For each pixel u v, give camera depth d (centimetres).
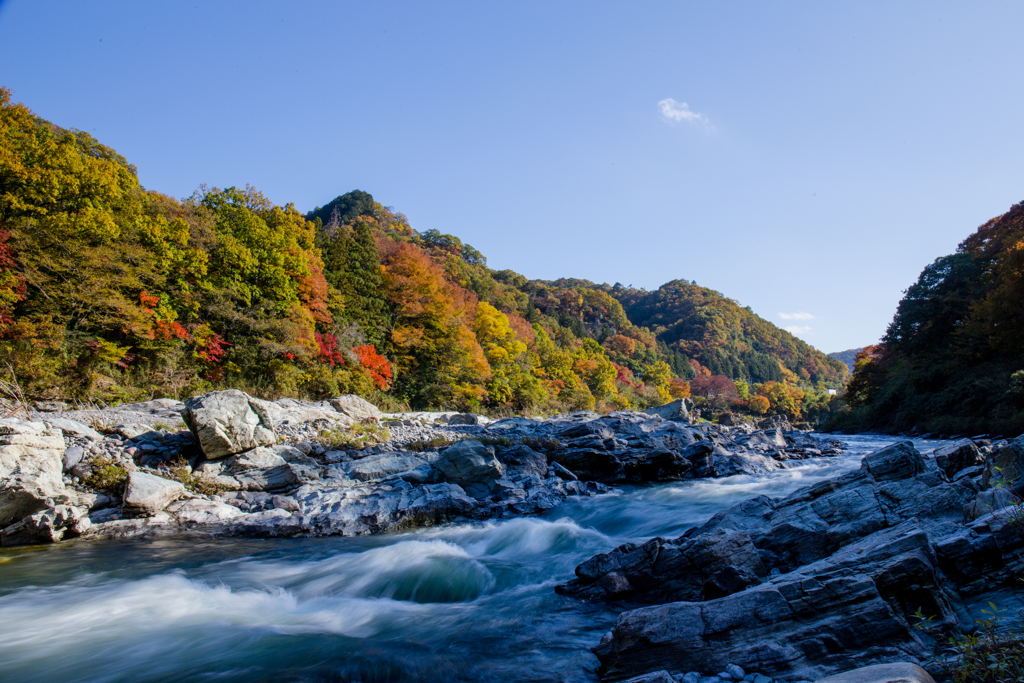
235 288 3050
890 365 4762
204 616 702
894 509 668
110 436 1462
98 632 644
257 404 1558
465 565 902
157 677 525
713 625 475
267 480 1401
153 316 2444
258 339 2934
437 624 661
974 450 908
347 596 792
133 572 902
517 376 5116
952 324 3928
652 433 2105
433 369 4397
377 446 1716
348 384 3216
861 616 449
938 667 388
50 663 558
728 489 1512
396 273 4900
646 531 1133
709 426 2847
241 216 3844
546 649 562
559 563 916
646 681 411
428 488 1377
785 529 675
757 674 432
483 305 5559
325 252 4716
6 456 1162
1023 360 3002
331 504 1298
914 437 3153
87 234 2295
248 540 1139
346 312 4184
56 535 1105
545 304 12812
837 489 727
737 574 598
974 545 501
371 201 12762
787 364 17950
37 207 2167
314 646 595
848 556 519
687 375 12888
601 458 1822
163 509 1225
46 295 2123
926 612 457
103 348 2173
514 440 1909
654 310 19188
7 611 715
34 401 1714
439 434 2002
